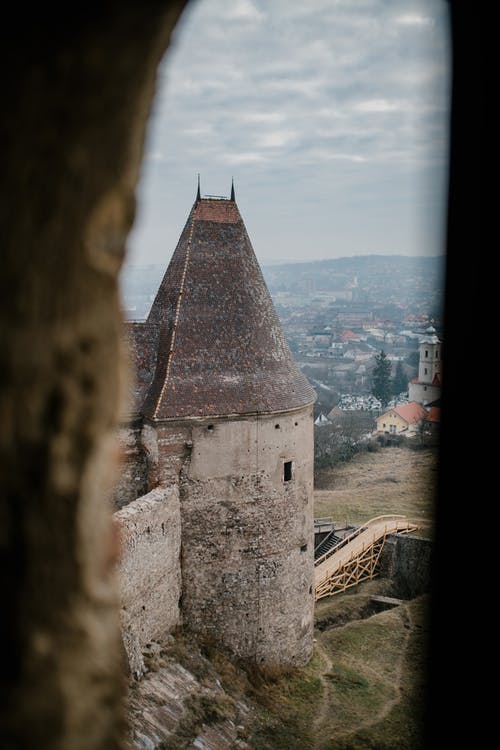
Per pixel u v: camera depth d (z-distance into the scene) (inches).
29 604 176.7
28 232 167.5
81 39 166.6
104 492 207.0
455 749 219.5
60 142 170.6
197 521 803.4
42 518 179.0
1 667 171.2
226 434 808.3
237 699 738.2
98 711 193.8
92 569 197.9
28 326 170.9
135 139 193.9
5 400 167.5
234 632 821.2
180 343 824.9
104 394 194.5
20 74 158.6
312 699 815.1
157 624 740.0
